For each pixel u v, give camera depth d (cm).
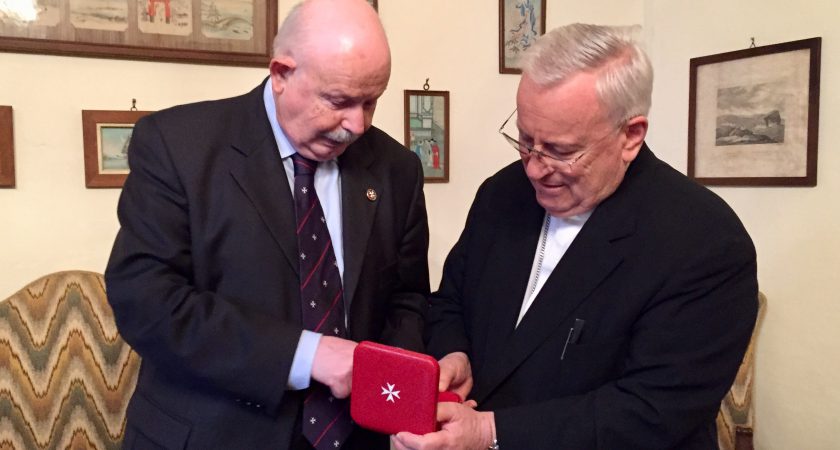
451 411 109
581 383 118
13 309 169
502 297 131
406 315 137
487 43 229
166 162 111
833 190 189
